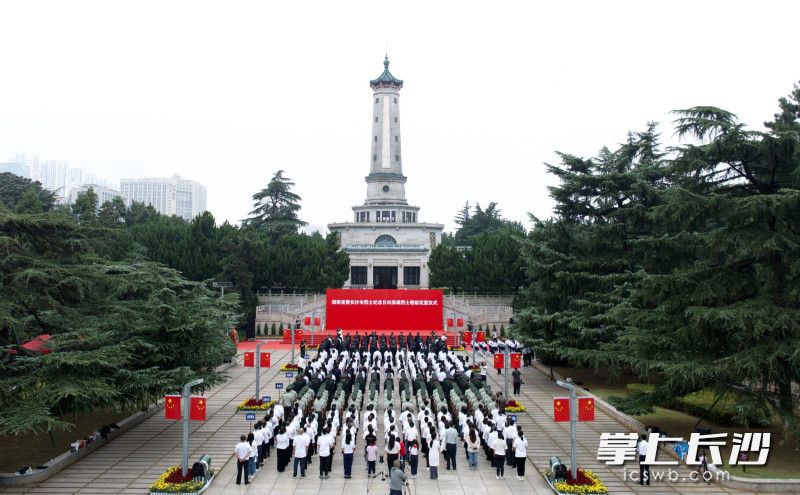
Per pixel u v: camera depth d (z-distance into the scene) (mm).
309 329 71500
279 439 26000
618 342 37906
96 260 37531
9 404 25281
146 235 77312
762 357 25562
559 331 43906
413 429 27062
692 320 27812
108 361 27438
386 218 99562
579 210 47281
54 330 31406
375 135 101250
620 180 45188
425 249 90625
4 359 28062
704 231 35969
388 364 47406
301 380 39000
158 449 29312
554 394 42594
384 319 71500
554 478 24219
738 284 28391
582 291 45531
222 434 31969
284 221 103938
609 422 35031
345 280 85125
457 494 23734
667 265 39844
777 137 27219
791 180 28516
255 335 72312
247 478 24641
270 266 79500
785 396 27375
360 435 31734
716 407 32406
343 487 24359
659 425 32219
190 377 31094
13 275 28656
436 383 37781
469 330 66750
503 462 25422
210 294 39312
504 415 29859
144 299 35000
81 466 26750
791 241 26797
